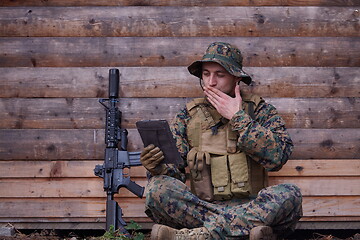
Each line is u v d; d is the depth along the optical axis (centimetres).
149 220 537
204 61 434
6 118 546
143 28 556
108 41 555
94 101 550
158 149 400
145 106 548
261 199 391
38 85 551
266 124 438
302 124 545
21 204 538
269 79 548
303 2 559
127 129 545
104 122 548
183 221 410
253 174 434
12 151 542
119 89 550
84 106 548
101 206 539
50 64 554
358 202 536
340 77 550
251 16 555
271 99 548
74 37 556
